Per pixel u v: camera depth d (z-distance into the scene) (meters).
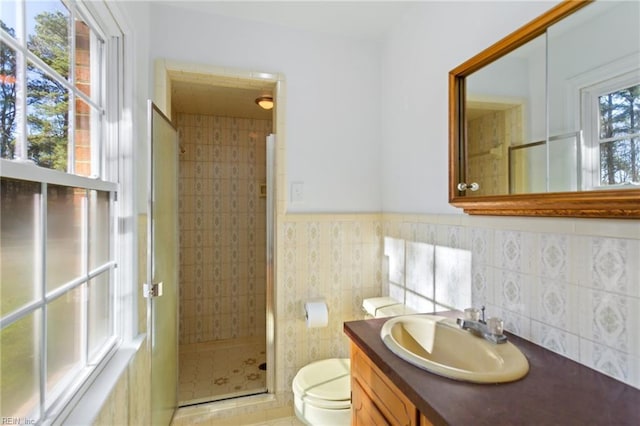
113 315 1.31
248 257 3.12
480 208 1.29
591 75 0.90
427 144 1.68
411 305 1.81
